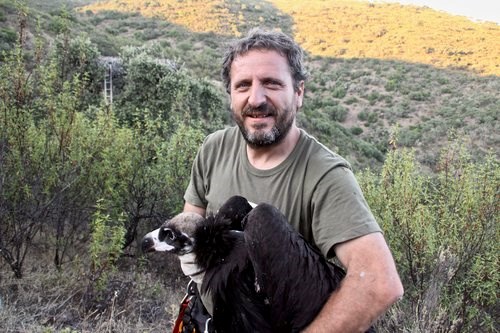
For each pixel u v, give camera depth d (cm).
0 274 613
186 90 1587
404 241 614
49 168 675
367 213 208
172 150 835
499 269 606
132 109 1509
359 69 4603
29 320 506
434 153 1744
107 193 732
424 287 560
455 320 513
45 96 742
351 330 193
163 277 775
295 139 233
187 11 5834
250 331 208
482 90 3528
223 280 207
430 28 5881
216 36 5159
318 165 220
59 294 580
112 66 1789
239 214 221
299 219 222
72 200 698
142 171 801
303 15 6906
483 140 2100
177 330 254
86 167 705
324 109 3556
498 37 5266
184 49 4456
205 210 282
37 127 708
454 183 652
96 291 577
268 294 199
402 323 509
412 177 670
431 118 3117
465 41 5156
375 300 192
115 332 514
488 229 612
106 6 5784
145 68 1619
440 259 551
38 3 4116
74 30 2795
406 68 4444
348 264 201
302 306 200
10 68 680
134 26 5228
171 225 218
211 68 3541
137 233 852
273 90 222
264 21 6406
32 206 662
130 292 624
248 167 241
